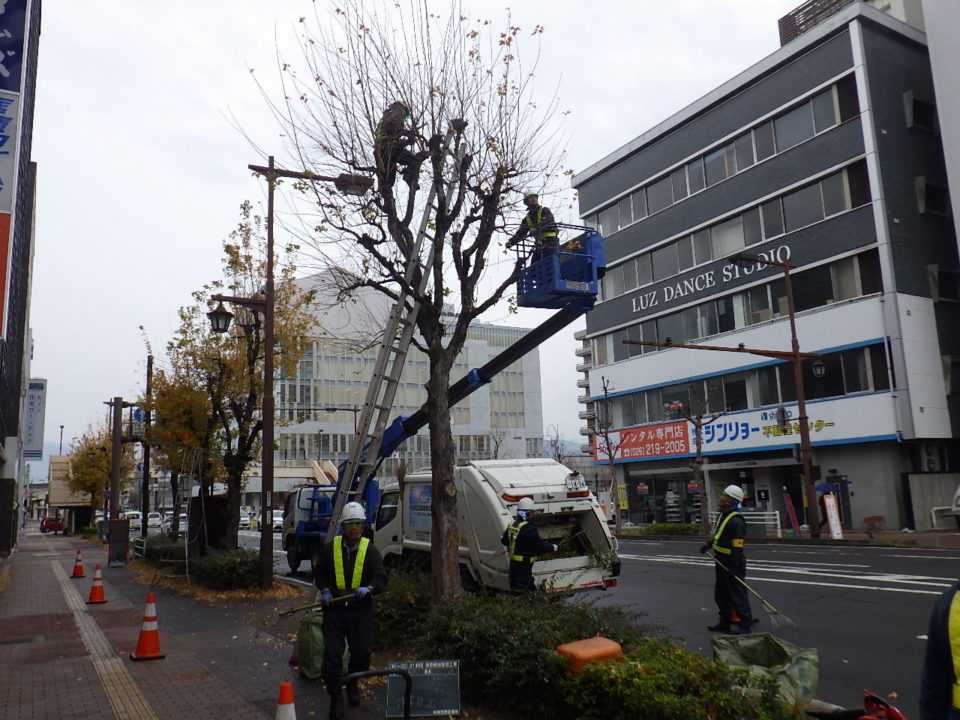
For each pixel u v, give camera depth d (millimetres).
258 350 17234
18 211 23719
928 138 28688
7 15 11719
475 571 10977
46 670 7977
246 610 11914
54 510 78375
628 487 37500
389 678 5820
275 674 7477
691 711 4418
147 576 18844
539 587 10102
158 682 7281
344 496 8836
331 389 71375
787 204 30297
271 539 14188
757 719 4559
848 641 8531
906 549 19484
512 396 87562
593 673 4988
